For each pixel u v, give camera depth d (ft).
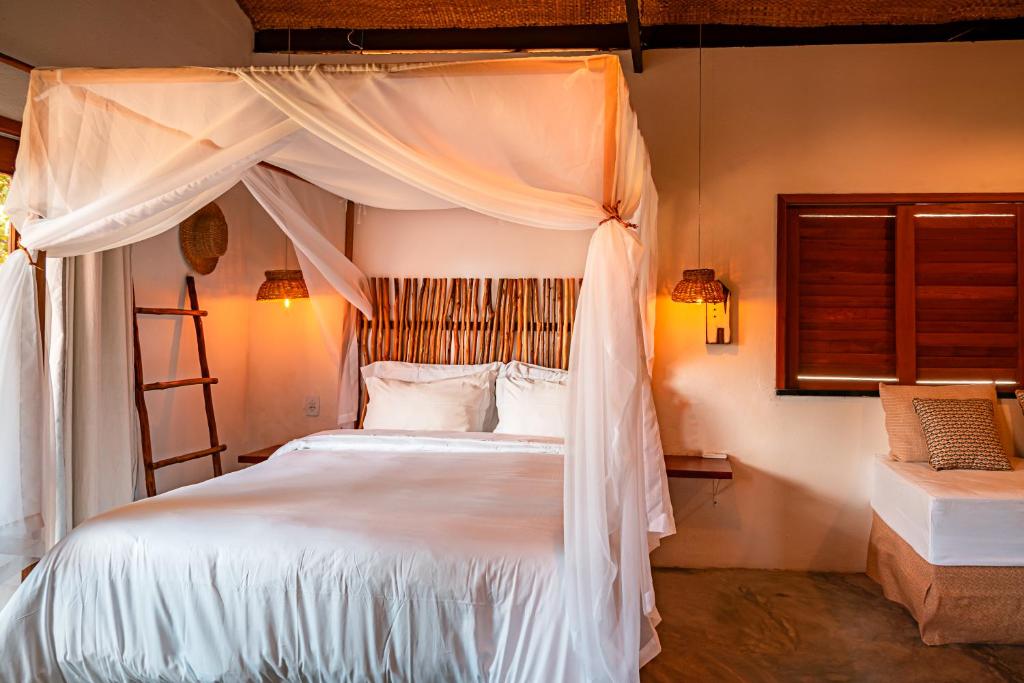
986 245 13.29
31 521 8.88
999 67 13.19
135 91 8.41
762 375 13.69
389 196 13.83
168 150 8.42
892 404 12.95
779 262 13.56
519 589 7.36
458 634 7.34
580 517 7.37
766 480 13.70
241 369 15.24
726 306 13.67
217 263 14.43
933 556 10.48
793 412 13.64
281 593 7.55
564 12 13.61
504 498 9.14
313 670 7.49
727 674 9.57
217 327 14.44
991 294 13.30
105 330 11.12
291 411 15.33
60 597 7.92
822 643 10.53
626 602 7.35
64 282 10.18
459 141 7.80
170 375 13.09
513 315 14.48
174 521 8.23
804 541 13.64
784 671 9.66
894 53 13.39
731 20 13.51
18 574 9.65
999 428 12.98
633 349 7.59
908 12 13.02
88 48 10.78
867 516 13.46
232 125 8.26
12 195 8.79
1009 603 10.35
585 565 7.23
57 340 10.07
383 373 14.66
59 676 7.89
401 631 7.38
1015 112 13.17
